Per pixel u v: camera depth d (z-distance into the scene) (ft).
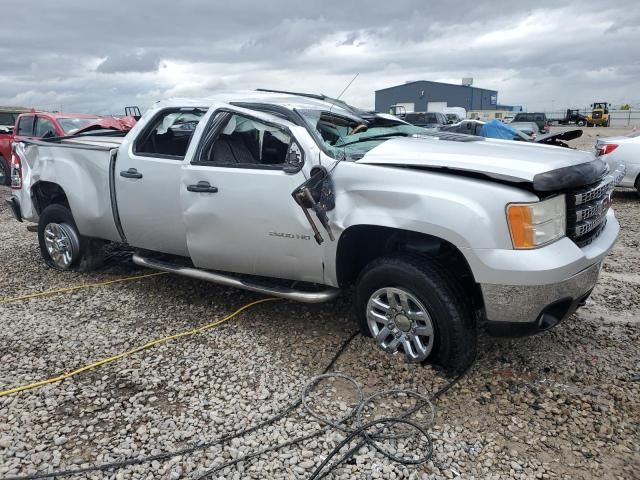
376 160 11.68
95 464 9.02
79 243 18.37
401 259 11.37
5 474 8.76
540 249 10.17
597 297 16.22
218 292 16.80
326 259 12.22
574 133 37.99
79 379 11.76
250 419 10.18
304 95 16.74
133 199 15.48
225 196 13.29
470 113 168.96
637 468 8.80
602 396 10.83
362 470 8.79
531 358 12.34
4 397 11.04
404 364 11.74
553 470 8.79
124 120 39.19
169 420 10.17
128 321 14.84
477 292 11.32
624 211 29.76
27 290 17.42
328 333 13.75
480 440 9.52
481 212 10.21
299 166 12.30
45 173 18.31
